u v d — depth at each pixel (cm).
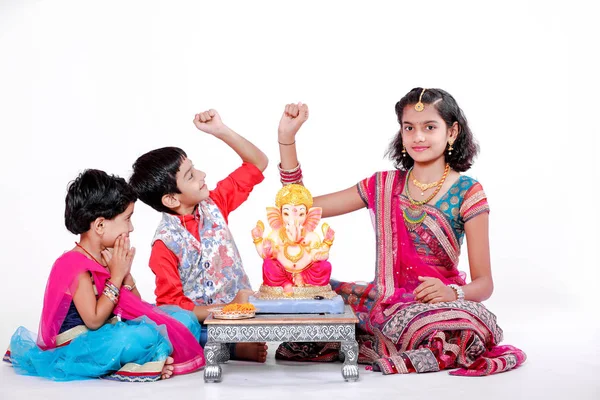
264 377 414
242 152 518
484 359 418
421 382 395
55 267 435
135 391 385
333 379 406
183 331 434
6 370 441
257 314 415
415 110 468
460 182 475
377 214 487
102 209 433
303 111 490
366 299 466
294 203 428
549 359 461
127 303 437
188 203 483
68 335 428
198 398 368
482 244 462
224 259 484
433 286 436
